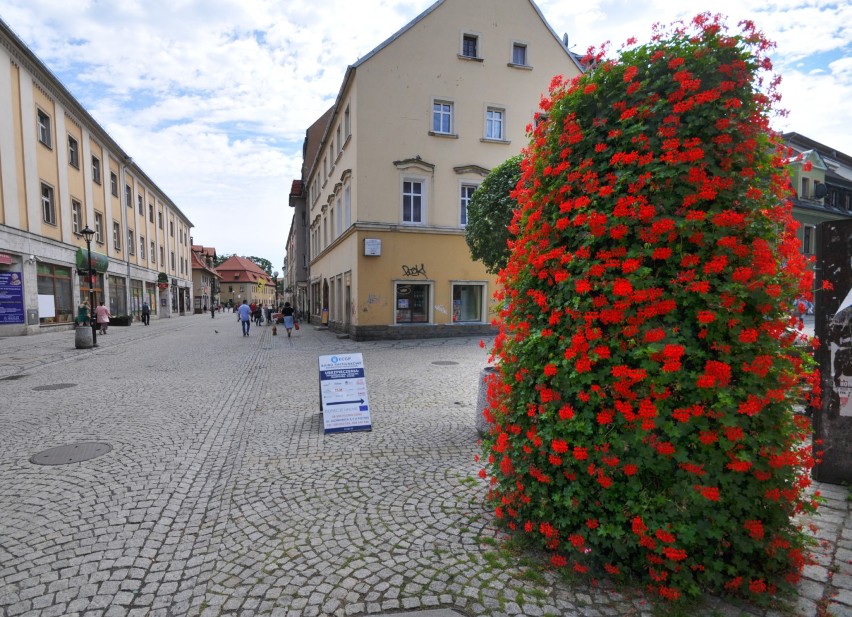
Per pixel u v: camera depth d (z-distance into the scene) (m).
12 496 4.06
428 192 17.69
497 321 3.30
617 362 2.46
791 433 2.46
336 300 21.98
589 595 2.59
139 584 2.84
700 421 2.36
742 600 2.49
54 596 2.73
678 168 2.39
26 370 11.11
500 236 8.68
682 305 2.38
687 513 2.40
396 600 2.61
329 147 23.70
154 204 41.38
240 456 4.99
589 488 2.66
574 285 2.62
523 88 18.73
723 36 2.45
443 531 3.33
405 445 5.27
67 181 23.61
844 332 3.91
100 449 5.27
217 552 3.16
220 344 17.28
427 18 17.55
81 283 25.02
